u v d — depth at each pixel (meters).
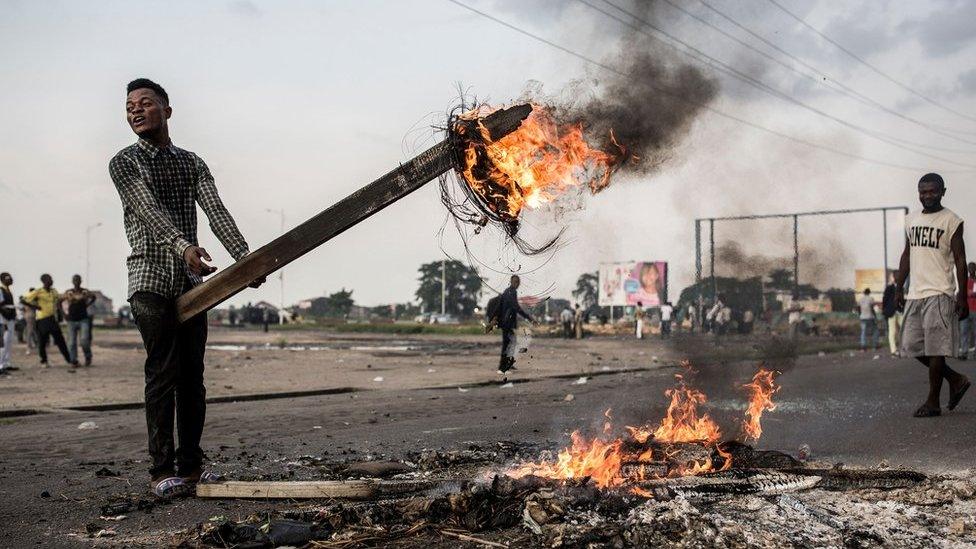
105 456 5.79
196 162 4.41
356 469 4.76
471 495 3.55
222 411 8.82
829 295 39.03
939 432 6.18
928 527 3.28
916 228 7.29
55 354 22.53
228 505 3.95
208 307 3.99
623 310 55.03
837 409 7.82
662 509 3.45
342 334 48.72
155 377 4.13
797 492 3.85
